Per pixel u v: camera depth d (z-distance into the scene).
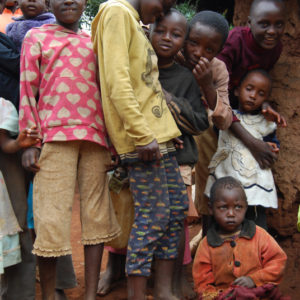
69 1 2.95
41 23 3.46
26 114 2.85
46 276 2.92
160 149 2.84
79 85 2.90
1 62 3.01
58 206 2.86
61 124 2.83
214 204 3.01
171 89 3.11
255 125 3.57
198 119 3.08
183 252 3.25
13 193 3.08
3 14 4.13
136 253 2.82
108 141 3.06
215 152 3.87
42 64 2.91
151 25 3.06
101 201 3.01
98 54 2.85
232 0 8.41
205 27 3.02
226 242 2.99
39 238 2.83
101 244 3.01
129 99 2.65
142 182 2.86
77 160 2.99
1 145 2.97
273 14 3.35
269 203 3.43
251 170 3.43
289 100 3.95
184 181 3.18
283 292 3.40
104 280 3.51
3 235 2.88
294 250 3.97
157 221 2.84
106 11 2.78
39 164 2.88
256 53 3.58
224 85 3.26
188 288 3.40
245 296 2.75
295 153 3.94
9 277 3.12
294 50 3.97
